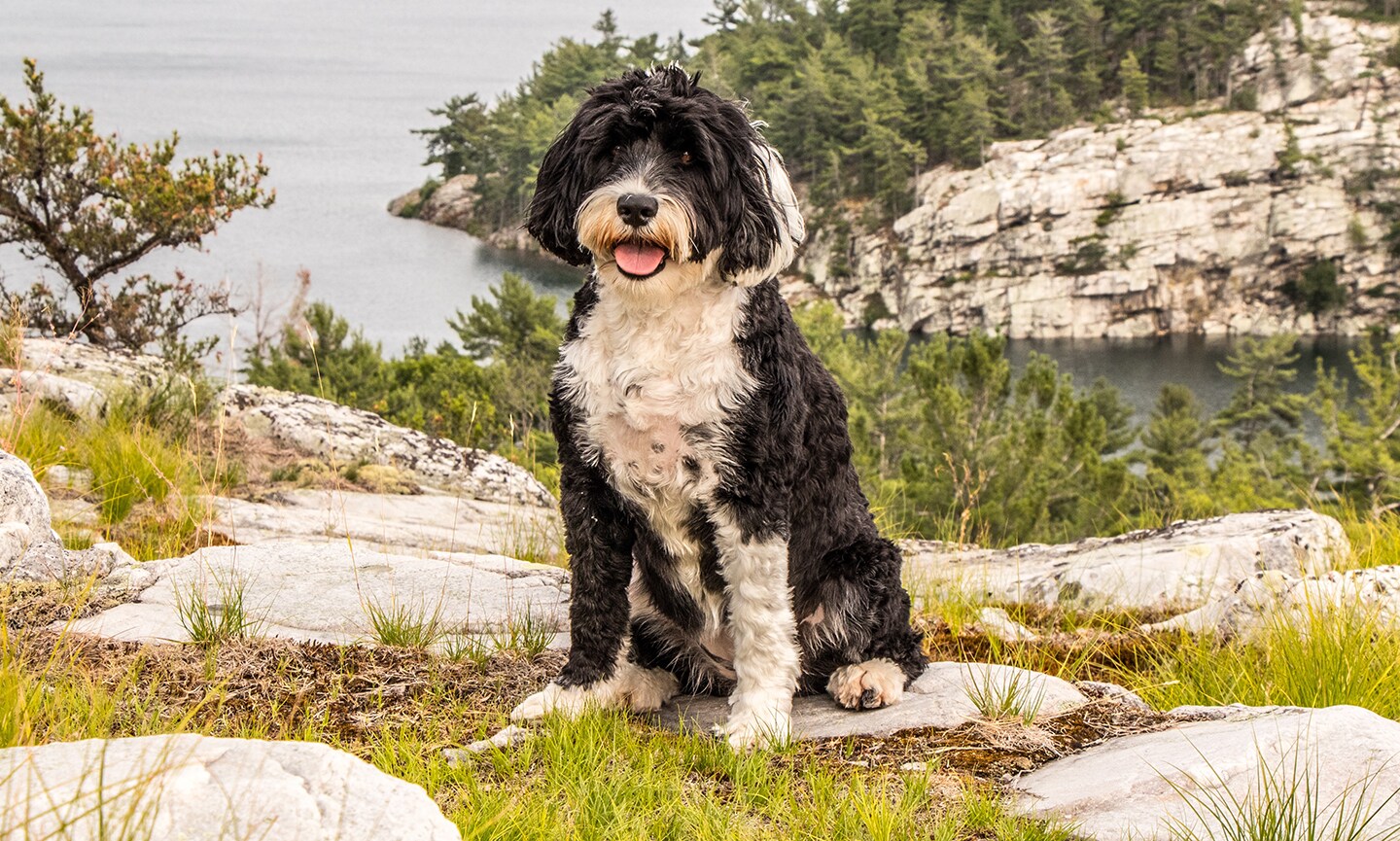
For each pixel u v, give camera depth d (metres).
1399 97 99.81
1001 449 20.19
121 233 16.36
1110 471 21.41
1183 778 3.15
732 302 3.77
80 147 16.30
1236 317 97.69
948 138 107.56
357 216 130.62
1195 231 95.88
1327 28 106.00
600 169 3.85
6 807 2.06
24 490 4.99
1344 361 90.12
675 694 4.43
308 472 8.59
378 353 28.95
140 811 2.14
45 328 15.01
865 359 40.12
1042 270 97.44
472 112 137.62
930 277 100.81
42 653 4.10
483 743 3.63
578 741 3.60
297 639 4.57
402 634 4.66
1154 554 7.07
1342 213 95.31
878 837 3.02
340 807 2.20
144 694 3.89
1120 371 85.94
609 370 3.76
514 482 9.64
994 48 119.56
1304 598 5.64
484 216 123.69
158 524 6.53
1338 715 3.35
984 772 3.54
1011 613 6.60
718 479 3.77
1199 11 115.00
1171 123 102.31
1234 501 29.78
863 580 4.29
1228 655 5.39
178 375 9.34
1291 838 2.76
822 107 115.56
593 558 3.99
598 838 3.01
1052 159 99.75
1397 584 5.79
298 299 28.03
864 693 4.10
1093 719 3.93
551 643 4.76
